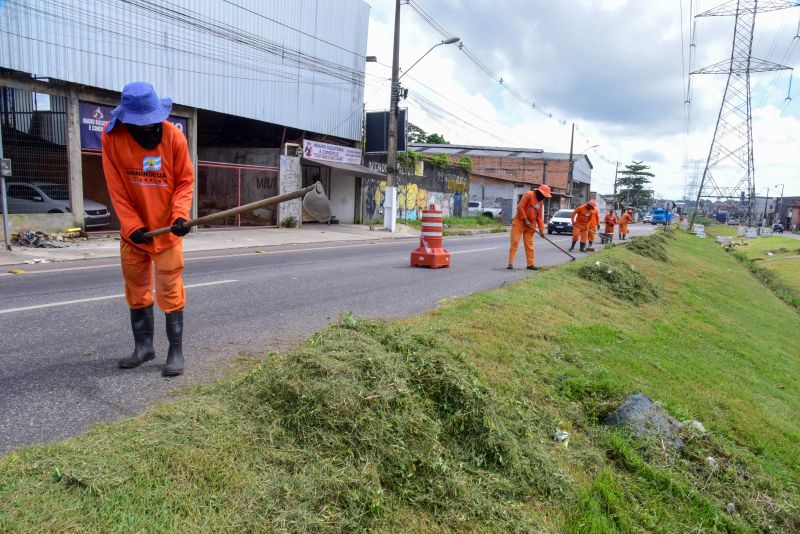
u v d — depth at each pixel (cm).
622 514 281
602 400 402
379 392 279
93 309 570
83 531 184
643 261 1349
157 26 1512
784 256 2416
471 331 479
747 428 425
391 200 2294
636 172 10744
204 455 234
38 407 311
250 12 1814
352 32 2355
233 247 1390
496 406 319
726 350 732
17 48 1202
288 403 276
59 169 1346
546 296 687
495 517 248
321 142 2241
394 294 731
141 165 349
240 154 2128
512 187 4678
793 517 321
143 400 327
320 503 222
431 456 263
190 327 516
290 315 583
